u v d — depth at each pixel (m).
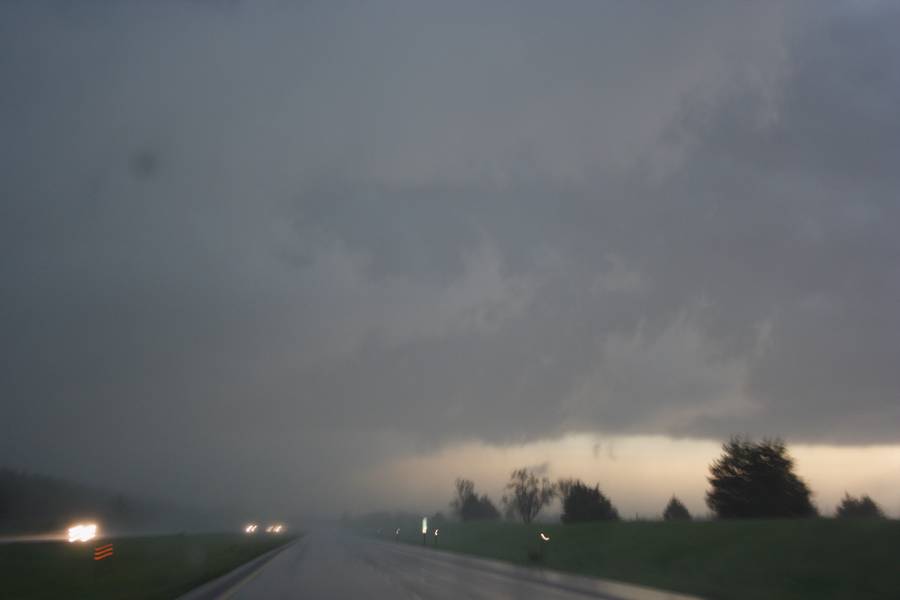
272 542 87.69
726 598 22.19
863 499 57.34
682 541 35.44
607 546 41.28
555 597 23.47
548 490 92.00
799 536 28.47
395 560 47.09
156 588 27.59
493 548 56.62
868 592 20.30
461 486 119.06
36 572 35.50
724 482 51.62
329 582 29.75
